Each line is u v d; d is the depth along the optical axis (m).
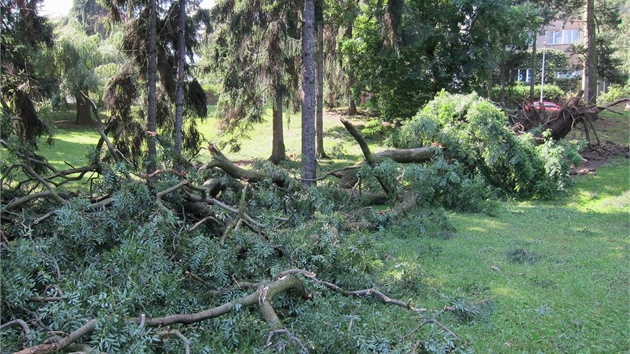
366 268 5.66
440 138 11.69
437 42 18.14
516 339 4.27
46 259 4.51
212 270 4.77
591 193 11.27
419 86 18.45
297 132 23.08
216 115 16.66
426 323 4.41
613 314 4.77
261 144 21.95
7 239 5.23
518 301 5.12
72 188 11.88
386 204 10.23
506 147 11.08
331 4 16.44
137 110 13.12
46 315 3.61
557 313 4.81
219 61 16.12
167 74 12.80
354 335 3.78
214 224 6.48
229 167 8.26
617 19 25.14
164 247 5.07
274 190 8.12
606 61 26.50
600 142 15.84
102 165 6.97
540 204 10.83
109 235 5.24
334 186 9.13
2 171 6.56
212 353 3.63
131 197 5.58
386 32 13.63
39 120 11.05
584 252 6.95
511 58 23.92
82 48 21.30
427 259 6.61
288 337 3.75
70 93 21.25
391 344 3.91
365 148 9.84
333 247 5.31
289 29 14.04
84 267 4.77
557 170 11.01
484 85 20.64
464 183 9.90
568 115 14.79
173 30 12.63
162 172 6.92
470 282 5.70
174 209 6.43
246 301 4.10
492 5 16.73
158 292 4.03
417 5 17.61
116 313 3.42
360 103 26.30
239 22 14.25
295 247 5.21
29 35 11.07
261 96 15.72
